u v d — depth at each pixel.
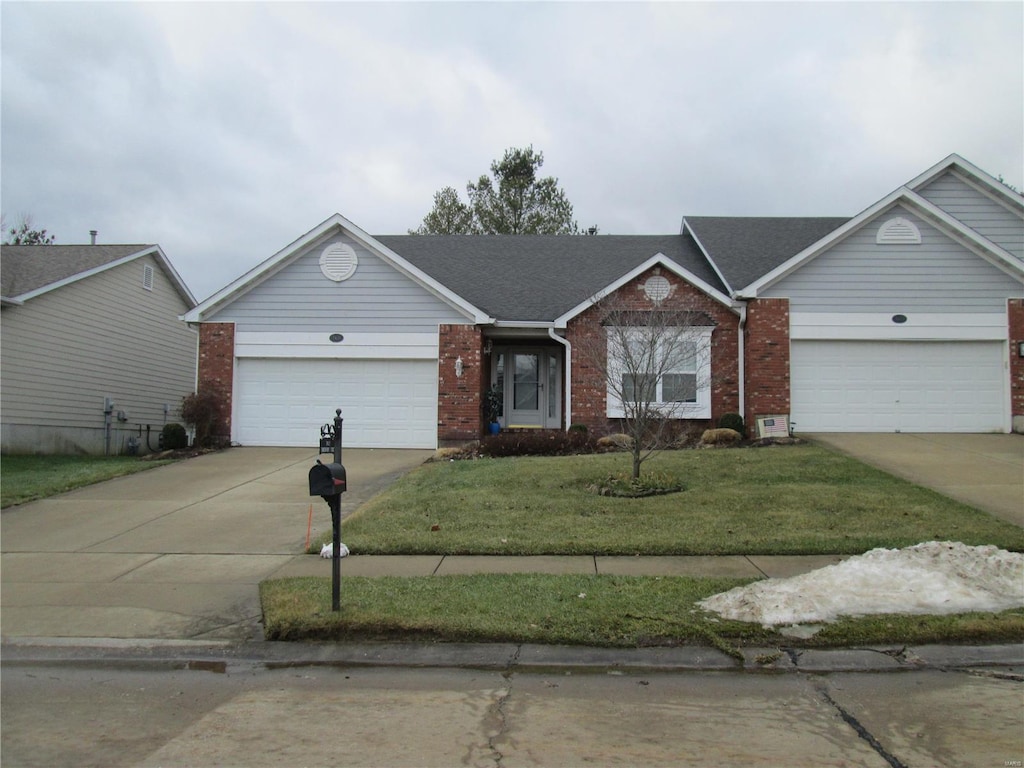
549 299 18.50
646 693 5.07
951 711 4.73
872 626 5.88
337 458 6.62
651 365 12.09
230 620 6.64
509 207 38.56
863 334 17.00
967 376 17.00
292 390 17.77
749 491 10.92
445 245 21.84
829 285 17.11
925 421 16.95
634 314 15.30
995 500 10.25
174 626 6.52
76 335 20.75
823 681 5.24
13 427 18.53
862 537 8.48
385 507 10.54
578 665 5.57
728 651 5.61
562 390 19.41
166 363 25.50
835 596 6.47
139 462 15.58
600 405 17.20
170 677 5.54
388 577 7.52
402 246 21.77
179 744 4.40
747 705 4.85
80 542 9.41
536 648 5.83
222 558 8.65
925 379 17.03
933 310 17.02
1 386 18.22
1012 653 5.62
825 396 17.08
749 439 16.64
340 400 17.70
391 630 6.07
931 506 9.84
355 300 17.73
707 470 12.47
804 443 15.12
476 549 8.52
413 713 4.80
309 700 5.05
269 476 13.83
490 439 15.60
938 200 18.67
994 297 16.95
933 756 4.14
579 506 10.34
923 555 7.25
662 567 7.79
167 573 8.09
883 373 17.06
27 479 13.56
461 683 5.32
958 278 17.00
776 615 6.13
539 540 8.74
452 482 12.08
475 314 17.30
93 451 21.34
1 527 10.17
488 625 6.03
